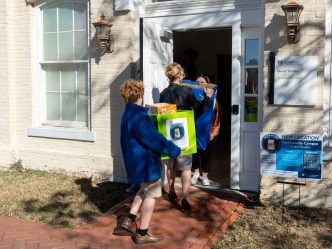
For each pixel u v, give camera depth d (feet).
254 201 20.45
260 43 20.56
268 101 19.49
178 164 18.76
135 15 23.34
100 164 24.57
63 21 25.96
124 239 16.58
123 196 21.56
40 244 16.12
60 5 25.96
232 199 20.56
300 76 18.85
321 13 18.40
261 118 20.75
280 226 17.70
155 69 22.53
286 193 19.72
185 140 17.28
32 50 26.73
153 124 15.42
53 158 26.17
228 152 33.12
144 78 21.94
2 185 23.73
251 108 21.17
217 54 39.78
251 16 20.62
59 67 26.53
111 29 23.65
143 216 15.89
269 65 19.36
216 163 28.81
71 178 24.89
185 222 18.01
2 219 18.89
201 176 23.24
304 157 18.35
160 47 22.65
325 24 18.49
